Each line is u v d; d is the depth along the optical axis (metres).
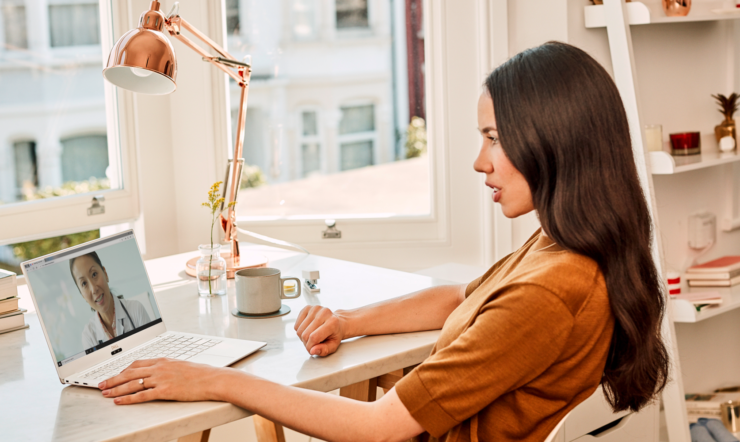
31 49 1.99
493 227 2.24
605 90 0.85
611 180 0.84
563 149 0.84
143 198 2.21
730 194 2.43
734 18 2.24
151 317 1.25
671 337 1.89
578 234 0.83
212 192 1.65
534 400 0.87
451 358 0.86
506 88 0.88
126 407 0.95
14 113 1.96
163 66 1.39
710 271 2.24
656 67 2.26
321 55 2.36
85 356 1.10
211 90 2.26
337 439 0.90
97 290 1.17
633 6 1.92
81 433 0.87
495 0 2.14
